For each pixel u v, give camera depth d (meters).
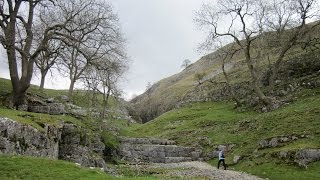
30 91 54.53
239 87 83.94
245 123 53.62
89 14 51.59
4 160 22.30
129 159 51.53
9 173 20.16
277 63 67.25
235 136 50.88
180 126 69.88
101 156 44.78
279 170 34.38
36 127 30.42
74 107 60.28
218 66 135.38
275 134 42.59
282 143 39.62
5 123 25.52
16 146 26.50
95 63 49.09
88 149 40.31
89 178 20.88
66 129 38.72
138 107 139.50
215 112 75.06
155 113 130.25
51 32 44.84
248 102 72.00
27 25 44.59
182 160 51.81
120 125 81.06
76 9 51.84
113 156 49.44
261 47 76.88
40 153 30.42
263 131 46.22
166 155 52.97
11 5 43.41
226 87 88.12
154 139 58.16
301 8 62.00
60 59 51.75
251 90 78.38
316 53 73.19
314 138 37.59
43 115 39.03
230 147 47.88
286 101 59.12
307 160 33.62
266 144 41.03
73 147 38.06
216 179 32.28
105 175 22.69
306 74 70.12
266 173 34.75
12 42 42.69
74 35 49.16
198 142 55.97
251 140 45.84
